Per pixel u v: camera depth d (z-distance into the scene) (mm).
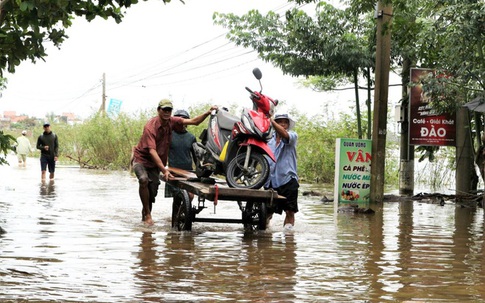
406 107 20484
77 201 15602
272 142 11844
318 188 23125
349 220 13406
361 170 17984
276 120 11797
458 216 14648
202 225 11961
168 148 12070
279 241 10234
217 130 11383
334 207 16219
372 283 7285
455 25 15656
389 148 27109
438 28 16000
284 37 21531
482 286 7242
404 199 18875
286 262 8430
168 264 8117
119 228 11211
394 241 10531
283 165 11633
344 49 20359
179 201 11453
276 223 12594
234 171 10938
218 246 9609
